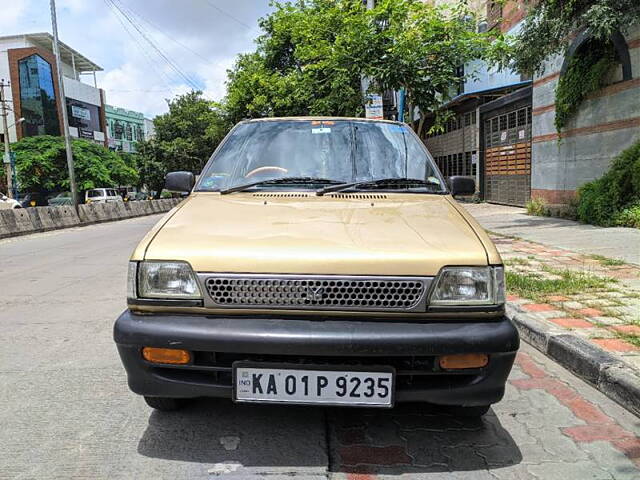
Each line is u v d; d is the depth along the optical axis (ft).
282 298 7.68
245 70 82.99
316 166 11.72
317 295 7.63
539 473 7.97
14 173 118.62
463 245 8.20
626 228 30.73
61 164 125.90
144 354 7.89
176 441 8.82
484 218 42.06
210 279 7.79
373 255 7.77
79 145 129.90
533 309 15.56
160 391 8.03
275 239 8.20
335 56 31.45
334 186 11.01
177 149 132.57
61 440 8.89
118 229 53.67
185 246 8.13
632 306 15.60
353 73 30.22
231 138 12.61
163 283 7.92
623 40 31.89
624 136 32.81
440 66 29.48
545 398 10.75
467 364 7.70
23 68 149.79
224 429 9.24
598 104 35.06
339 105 34.71
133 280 8.09
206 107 136.67
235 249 7.97
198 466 8.05
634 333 13.24
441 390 7.76
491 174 59.41
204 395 7.99
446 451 8.59
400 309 7.64
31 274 25.27
